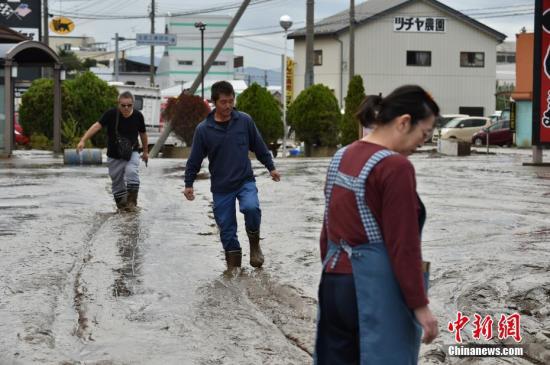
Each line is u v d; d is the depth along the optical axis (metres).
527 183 21.69
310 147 42.56
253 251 10.13
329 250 4.68
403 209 4.37
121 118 15.01
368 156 4.52
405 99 4.56
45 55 33.59
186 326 7.63
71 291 9.01
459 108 75.50
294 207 15.92
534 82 28.86
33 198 16.95
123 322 7.77
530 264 10.16
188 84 78.12
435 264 10.20
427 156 38.12
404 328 4.47
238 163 9.89
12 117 31.70
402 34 74.06
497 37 75.31
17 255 10.76
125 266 10.21
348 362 4.69
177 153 38.75
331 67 74.31
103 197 17.30
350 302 4.55
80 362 6.60
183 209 15.49
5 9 57.78
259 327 7.59
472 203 16.89
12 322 7.64
